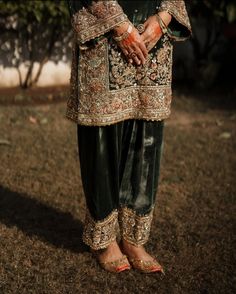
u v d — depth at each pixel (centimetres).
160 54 262
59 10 659
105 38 250
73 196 389
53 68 777
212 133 568
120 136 271
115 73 255
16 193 391
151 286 277
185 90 810
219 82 868
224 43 912
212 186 418
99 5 244
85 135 270
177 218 358
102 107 256
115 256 290
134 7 254
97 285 277
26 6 646
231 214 368
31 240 321
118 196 280
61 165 451
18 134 536
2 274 282
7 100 682
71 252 309
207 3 738
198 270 295
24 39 735
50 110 649
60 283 276
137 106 267
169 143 524
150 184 282
